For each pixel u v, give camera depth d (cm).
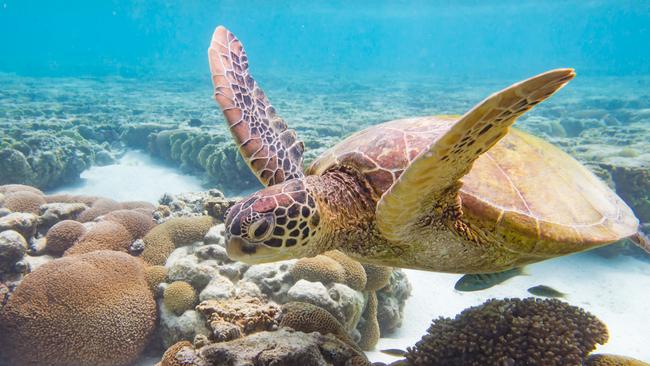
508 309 81
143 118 494
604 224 82
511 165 83
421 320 157
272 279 116
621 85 1038
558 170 88
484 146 57
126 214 149
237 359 70
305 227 72
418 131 85
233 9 2294
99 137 411
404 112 596
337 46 3978
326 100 757
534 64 2352
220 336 82
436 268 86
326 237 77
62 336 105
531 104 49
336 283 116
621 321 154
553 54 3528
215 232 134
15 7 3030
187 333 104
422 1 1780
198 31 3744
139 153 396
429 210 71
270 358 70
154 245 135
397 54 3794
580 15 2352
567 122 496
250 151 100
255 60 2494
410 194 60
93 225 143
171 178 333
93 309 108
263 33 3706
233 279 118
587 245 78
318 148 306
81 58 2236
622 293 177
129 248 139
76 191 299
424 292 174
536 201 78
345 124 452
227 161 302
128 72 1416
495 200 76
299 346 72
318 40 3944
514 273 102
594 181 97
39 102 603
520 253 79
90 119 473
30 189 185
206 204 147
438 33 3481
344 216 78
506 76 1477
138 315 112
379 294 148
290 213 70
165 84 1043
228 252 70
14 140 298
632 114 541
